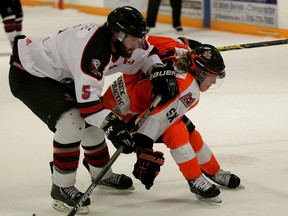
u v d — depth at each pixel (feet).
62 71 19.22
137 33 18.24
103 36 18.37
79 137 19.12
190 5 59.36
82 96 18.07
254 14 53.47
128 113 20.94
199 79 19.97
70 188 19.81
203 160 21.38
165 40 21.15
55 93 19.07
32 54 19.60
